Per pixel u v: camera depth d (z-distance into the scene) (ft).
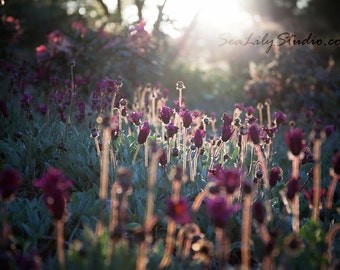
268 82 28.04
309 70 28.09
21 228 9.66
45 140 13.62
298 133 7.85
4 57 25.41
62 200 6.79
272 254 7.18
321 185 14.29
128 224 9.58
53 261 8.38
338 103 28.45
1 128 15.48
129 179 6.81
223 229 6.72
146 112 18.66
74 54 22.81
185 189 11.21
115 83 14.38
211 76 37.35
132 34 25.03
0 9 26.07
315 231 8.79
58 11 46.93
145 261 7.30
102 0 36.40
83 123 16.21
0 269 6.75
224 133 10.96
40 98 20.35
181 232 8.06
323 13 85.05
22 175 12.60
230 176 7.13
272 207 11.08
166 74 33.01
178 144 13.29
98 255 7.54
